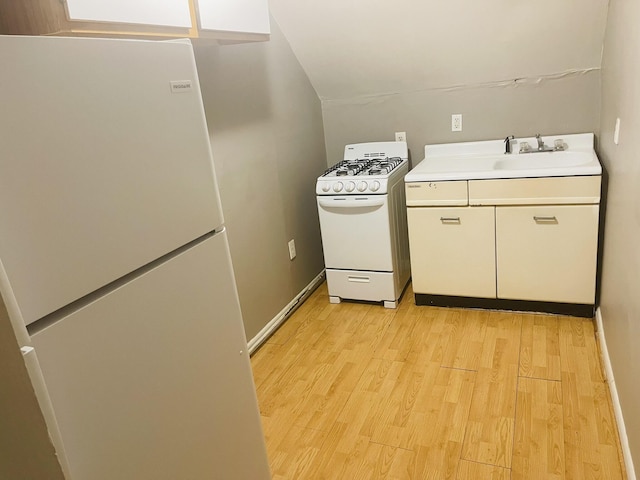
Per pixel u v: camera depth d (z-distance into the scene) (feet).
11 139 2.52
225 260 4.39
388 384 7.72
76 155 2.88
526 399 6.99
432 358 8.27
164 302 3.64
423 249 9.62
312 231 11.64
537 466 5.82
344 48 10.10
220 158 8.17
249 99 8.92
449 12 8.73
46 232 2.71
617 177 6.78
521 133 10.22
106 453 3.15
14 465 2.29
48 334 2.72
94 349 3.04
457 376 7.71
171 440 3.75
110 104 3.11
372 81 10.86
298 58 10.62
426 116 10.92
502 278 9.20
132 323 3.34
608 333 7.41
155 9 5.24
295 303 10.71
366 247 9.91
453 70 10.05
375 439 6.57
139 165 3.36
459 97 10.47
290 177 10.50
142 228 3.41
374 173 9.68
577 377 7.33
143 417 3.46
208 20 6.15
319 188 9.91
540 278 8.90
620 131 6.54
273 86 9.69
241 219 8.78
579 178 8.05
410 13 8.91
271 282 9.82
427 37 9.37
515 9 8.45
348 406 7.30
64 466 2.55
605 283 7.90
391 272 9.90
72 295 2.88
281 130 10.07
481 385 7.42
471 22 8.86
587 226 8.26
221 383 4.38
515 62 9.56
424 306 10.14
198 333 4.05
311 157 11.45
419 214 9.39
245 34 7.06
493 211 8.80
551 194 8.30
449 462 6.04
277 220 10.01
